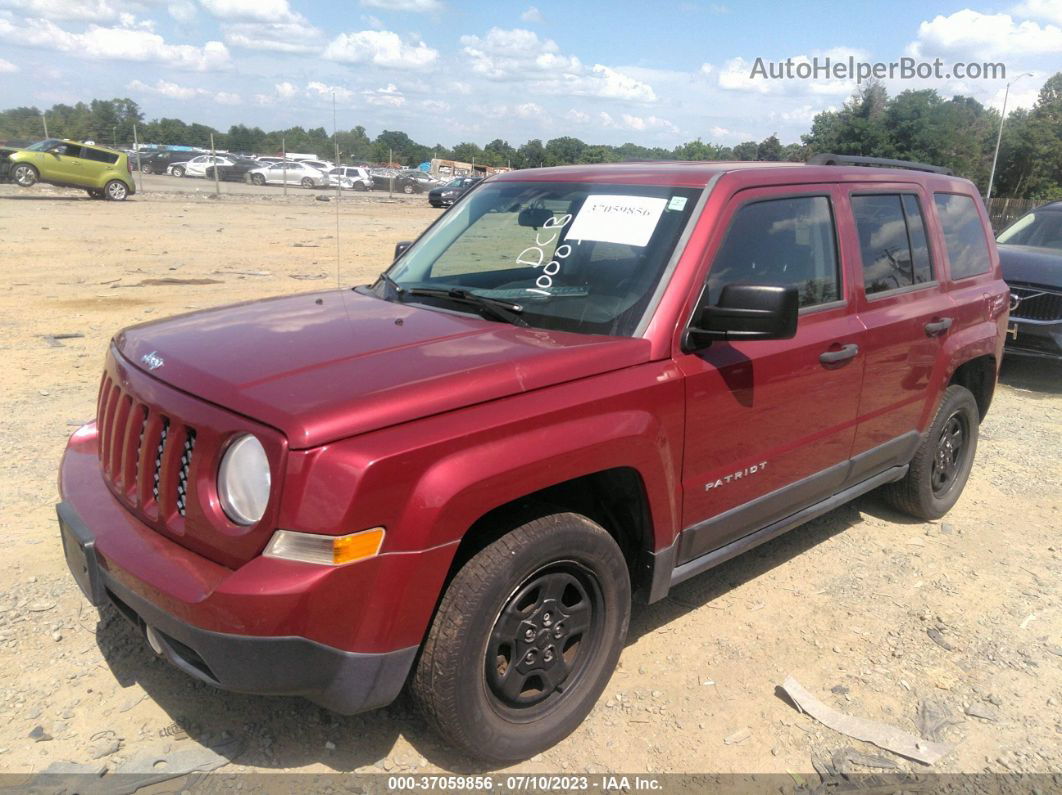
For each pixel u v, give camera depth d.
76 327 8.73
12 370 6.96
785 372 3.40
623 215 3.34
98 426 3.08
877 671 3.43
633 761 2.86
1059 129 65.12
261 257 15.38
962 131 55.56
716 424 3.16
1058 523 5.02
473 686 2.56
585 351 2.79
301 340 2.84
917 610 3.94
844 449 3.92
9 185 31.83
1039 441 6.64
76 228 18.61
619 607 2.98
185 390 2.52
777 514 3.69
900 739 3.00
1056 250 9.01
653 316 3.00
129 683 3.06
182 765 2.68
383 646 2.36
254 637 2.21
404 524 2.32
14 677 3.05
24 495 4.53
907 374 4.21
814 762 2.89
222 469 2.37
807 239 3.64
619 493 3.02
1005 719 3.17
